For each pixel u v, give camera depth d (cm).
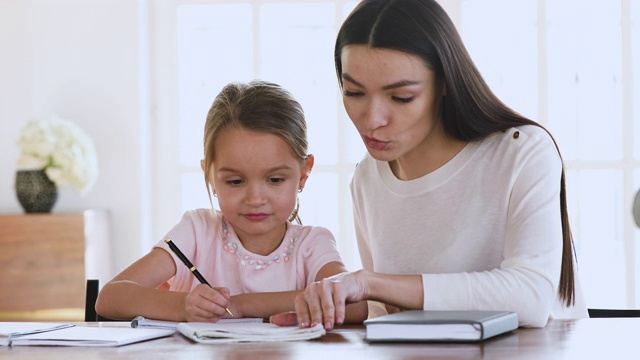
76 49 432
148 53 437
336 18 427
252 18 430
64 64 433
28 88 434
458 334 131
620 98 414
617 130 415
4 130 435
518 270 151
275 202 177
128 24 430
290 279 183
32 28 434
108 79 431
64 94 433
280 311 163
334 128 428
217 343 136
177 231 187
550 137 167
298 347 130
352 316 165
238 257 185
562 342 132
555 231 157
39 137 406
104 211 421
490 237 168
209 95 435
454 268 171
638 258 413
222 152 175
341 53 157
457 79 160
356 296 144
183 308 160
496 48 420
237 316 164
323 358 120
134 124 430
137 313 165
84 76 432
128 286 170
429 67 155
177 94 436
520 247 156
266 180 176
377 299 146
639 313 189
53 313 405
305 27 429
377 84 153
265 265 184
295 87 430
